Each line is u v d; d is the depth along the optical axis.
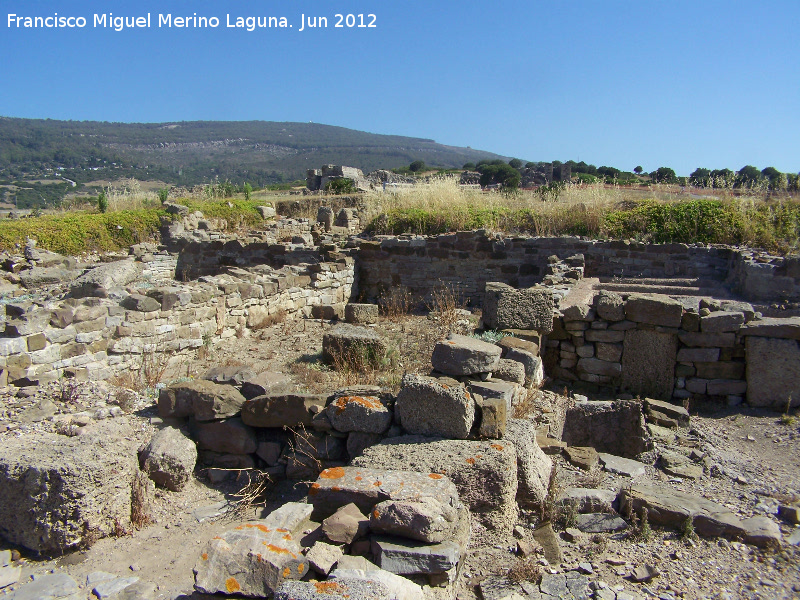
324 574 3.24
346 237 16.64
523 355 6.51
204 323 8.70
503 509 4.18
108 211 22.02
